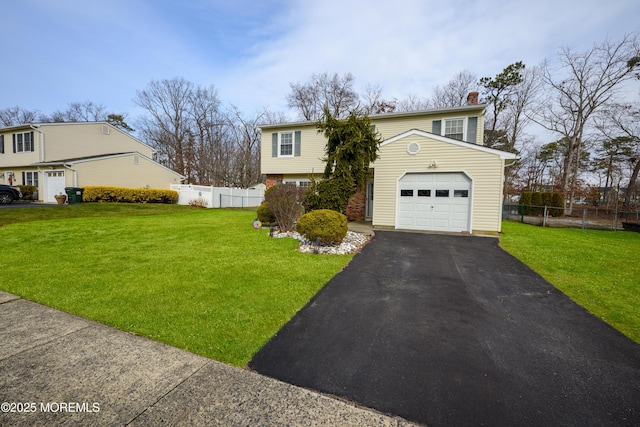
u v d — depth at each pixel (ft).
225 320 11.32
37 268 17.79
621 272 18.89
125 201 62.13
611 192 89.97
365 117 33.68
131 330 10.44
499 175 32.14
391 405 7.09
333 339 10.28
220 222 39.17
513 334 10.84
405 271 18.72
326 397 7.34
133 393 7.20
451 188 34.14
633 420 6.75
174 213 52.60
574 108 74.08
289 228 30.96
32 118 130.82
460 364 8.90
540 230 39.42
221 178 104.68
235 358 8.91
